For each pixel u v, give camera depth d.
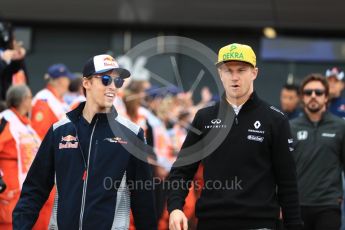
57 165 17.59
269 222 17.66
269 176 17.89
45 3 48.28
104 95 17.67
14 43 28.52
